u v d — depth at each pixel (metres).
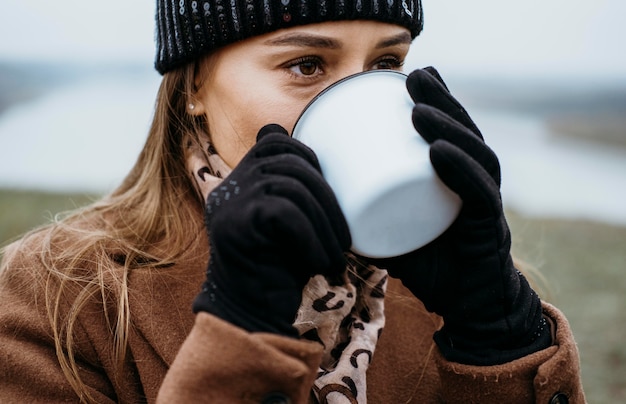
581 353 3.78
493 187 1.21
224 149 1.59
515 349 1.35
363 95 1.24
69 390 1.42
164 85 1.72
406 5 1.50
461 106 1.27
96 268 1.52
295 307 1.16
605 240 5.93
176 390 1.14
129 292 1.49
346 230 1.16
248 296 1.13
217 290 1.15
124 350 1.45
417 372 1.63
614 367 3.62
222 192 1.15
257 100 1.49
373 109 1.22
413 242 1.23
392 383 1.61
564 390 1.34
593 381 3.50
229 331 1.12
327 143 1.22
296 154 1.18
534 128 17.03
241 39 1.48
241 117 1.52
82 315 1.46
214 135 1.61
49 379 1.40
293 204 1.10
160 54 1.69
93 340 1.46
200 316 1.15
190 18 1.54
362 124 1.20
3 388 1.38
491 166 1.23
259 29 1.45
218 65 1.54
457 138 1.19
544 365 1.32
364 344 1.50
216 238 1.12
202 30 1.53
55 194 7.20
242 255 1.11
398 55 1.55
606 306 4.32
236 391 1.12
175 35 1.60
